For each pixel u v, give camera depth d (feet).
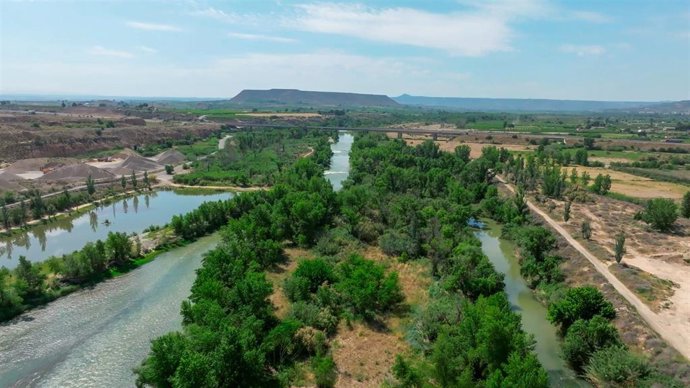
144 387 148.15
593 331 160.25
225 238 271.08
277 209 308.19
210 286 182.09
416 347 171.83
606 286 204.03
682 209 345.31
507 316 157.48
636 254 252.21
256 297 178.29
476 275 214.69
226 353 136.36
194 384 126.41
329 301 196.34
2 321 194.29
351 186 414.62
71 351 173.78
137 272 249.55
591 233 288.51
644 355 155.12
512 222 325.01
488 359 141.28
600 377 149.18
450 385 140.77
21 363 166.30
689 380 139.85
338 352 169.17
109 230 332.39
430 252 256.11
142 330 189.26
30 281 212.02
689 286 208.03
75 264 231.91
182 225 303.48
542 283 226.38
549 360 167.12
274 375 153.69
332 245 276.21
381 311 199.41
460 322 170.60
